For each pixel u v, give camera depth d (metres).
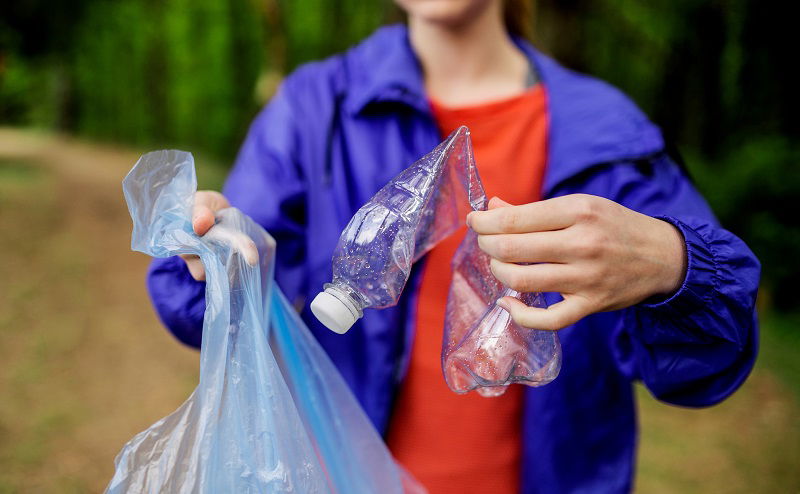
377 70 1.23
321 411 0.98
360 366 1.17
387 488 1.01
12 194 11.33
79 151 20.61
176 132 20.39
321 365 1.00
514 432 1.18
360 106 1.20
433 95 1.29
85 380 4.59
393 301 0.86
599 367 1.13
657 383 0.98
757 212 6.30
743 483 3.55
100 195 12.20
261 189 1.18
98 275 7.09
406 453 1.20
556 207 0.73
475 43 1.26
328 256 1.17
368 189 1.18
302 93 1.27
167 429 0.85
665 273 0.80
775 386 4.67
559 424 1.13
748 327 0.91
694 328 0.87
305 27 13.99
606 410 1.16
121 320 5.78
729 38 7.74
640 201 1.11
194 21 18.06
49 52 15.49
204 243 0.86
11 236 8.49
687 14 8.31
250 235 0.92
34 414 4.09
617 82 11.42
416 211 0.85
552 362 0.83
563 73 1.27
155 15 20.70
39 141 23.12
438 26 1.25
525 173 1.20
